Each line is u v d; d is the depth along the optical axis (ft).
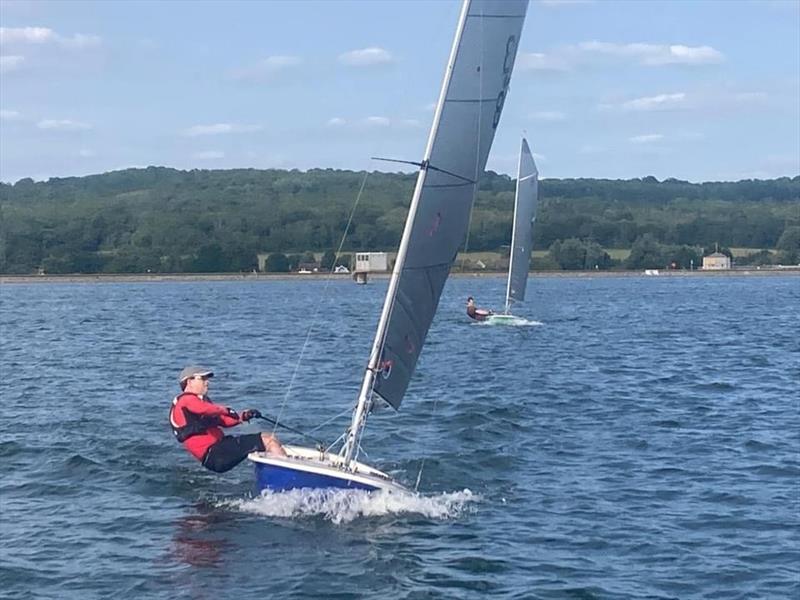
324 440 59.57
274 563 37.27
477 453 55.47
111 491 47.11
